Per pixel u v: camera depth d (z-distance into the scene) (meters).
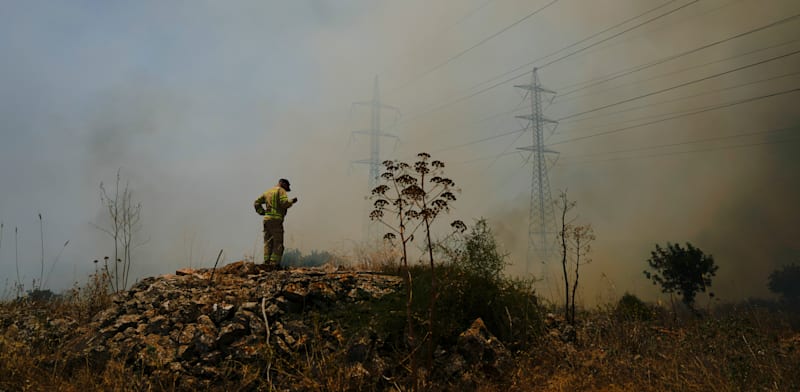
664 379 5.61
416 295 6.73
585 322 8.79
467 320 6.82
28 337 6.34
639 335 7.80
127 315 6.51
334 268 9.23
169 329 6.12
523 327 7.03
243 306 6.41
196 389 5.37
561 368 6.07
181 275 8.09
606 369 5.92
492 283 7.42
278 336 6.07
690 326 8.42
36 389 5.05
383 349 6.08
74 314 7.60
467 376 5.79
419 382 5.59
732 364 6.05
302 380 5.24
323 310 6.67
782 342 7.80
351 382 5.38
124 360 5.57
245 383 5.35
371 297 6.87
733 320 8.46
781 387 5.54
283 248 9.51
